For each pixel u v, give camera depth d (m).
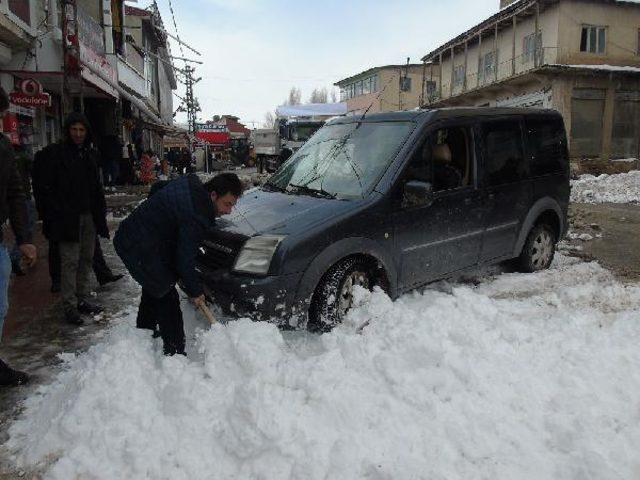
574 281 5.74
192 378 2.97
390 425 2.70
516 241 5.71
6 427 3.05
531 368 3.22
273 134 32.31
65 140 4.60
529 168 5.75
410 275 4.64
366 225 4.20
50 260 5.45
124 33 19.88
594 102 25.16
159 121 30.03
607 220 10.49
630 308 4.77
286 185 5.01
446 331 3.50
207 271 4.09
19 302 5.26
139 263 3.31
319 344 3.61
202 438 2.67
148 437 2.67
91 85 14.20
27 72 12.27
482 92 30.00
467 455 2.57
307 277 3.89
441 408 2.83
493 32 29.95
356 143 4.98
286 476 2.46
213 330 3.35
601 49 25.33
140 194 16.23
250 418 2.64
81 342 4.29
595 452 2.51
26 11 11.84
